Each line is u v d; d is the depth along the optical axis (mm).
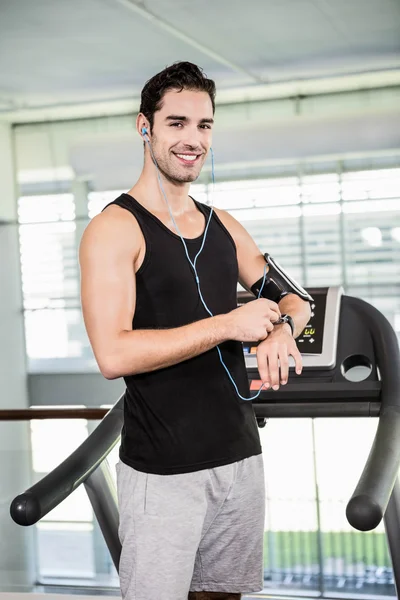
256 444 1397
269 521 2412
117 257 1284
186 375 1323
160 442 1315
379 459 1416
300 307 1498
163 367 1275
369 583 2578
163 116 1326
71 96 11461
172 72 1329
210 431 1329
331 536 2420
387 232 12086
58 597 2359
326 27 8586
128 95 11555
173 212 1392
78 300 12930
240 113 12156
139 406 1342
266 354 1351
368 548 2566
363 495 1271
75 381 12758
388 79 11258
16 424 2271
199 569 1465
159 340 1247
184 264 1339
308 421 2229
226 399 1356
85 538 2869
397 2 7727
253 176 12484
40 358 12977
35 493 1419
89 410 1986
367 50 9703
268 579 2531
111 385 12531
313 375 1920
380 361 1847
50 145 12812
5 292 12797
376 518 1242
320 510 2322
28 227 13055
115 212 1313
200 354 1335
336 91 11766
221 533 1416
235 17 8016
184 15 7848
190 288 1340
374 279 12180
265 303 1306
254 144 11805
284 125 11672
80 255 1313
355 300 2004
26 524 1396
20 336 13047
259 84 11305
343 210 12227
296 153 11703
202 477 1323
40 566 2785
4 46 8648
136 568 1330
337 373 1907
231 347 1392
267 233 12570
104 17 7727
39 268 13031
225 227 1483
